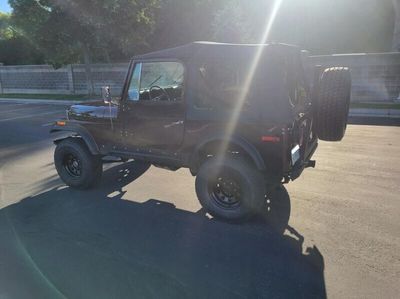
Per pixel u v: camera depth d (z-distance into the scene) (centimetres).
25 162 664
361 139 780
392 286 285
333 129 406
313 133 452
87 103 525
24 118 1245
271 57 356
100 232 381
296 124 371
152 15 1712
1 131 995
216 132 388
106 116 470
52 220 411
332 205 438
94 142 477
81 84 2042
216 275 303
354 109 1147
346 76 398
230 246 350
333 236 364
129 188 512
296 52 409
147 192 496
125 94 450
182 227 392
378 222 391
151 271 309
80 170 500
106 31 1575
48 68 2122
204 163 402
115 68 1891
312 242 354
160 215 422
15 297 277
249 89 366
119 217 418
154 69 422
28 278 301
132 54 2042
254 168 381
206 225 396
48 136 909
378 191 477
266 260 325
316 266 314
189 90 398
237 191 391
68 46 1695
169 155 431
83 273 307
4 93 2319
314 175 547
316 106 411
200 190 408
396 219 396
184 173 574
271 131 360
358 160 620
